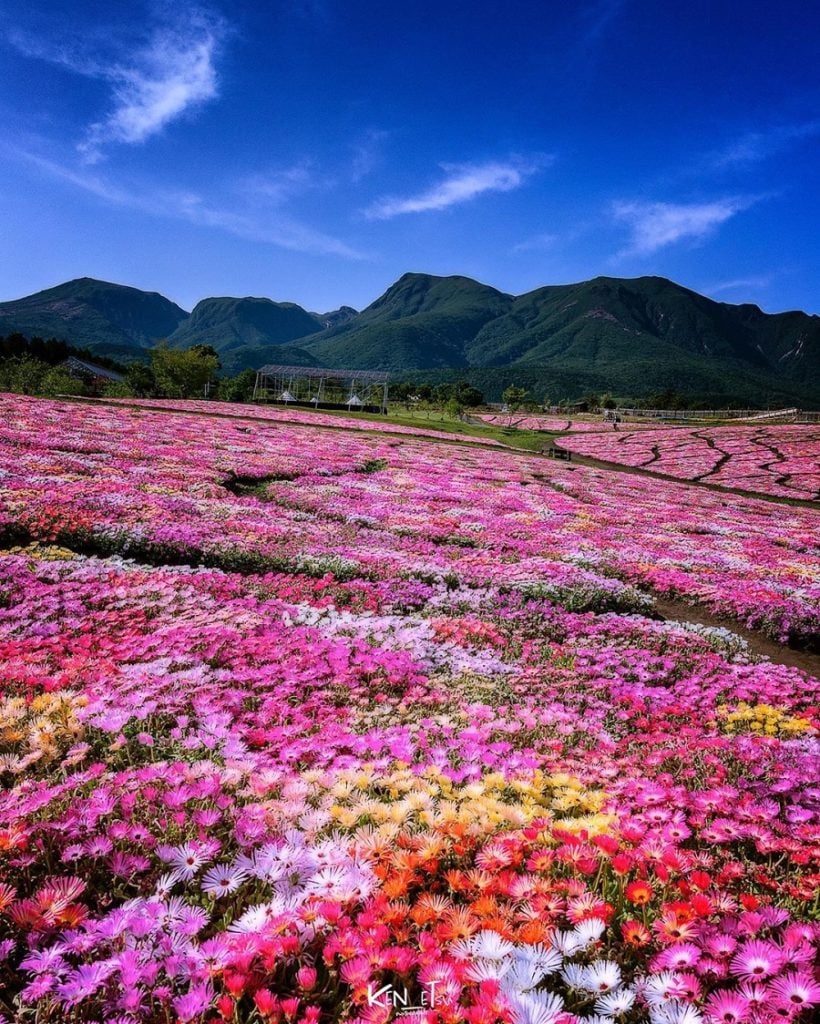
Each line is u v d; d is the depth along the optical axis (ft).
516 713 17.97
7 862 9.50
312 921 7.64
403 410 268.41
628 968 7.88
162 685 16.49
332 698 17.88
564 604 34.65
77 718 13.85
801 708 21.66
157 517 42.57
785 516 98.84
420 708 17.62
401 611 30.30
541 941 7.35
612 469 154.30
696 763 15.34
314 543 41.98
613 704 20.34
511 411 364.99
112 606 25.30
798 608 37.68
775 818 12.41
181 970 7.27
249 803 11.18
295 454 98.22
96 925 7.85
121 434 93.15
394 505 63.82
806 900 9.46
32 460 59.72
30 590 25.46
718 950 7.37
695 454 184.85
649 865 9.52
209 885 8.68
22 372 166.61
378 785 11.89
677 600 41.91
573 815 11.87
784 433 235.81
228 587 30.04
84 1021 7.05
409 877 8.35
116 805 10.89
